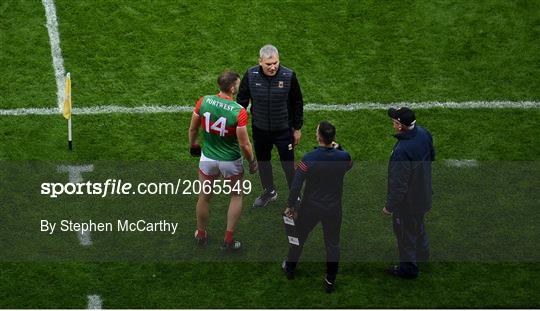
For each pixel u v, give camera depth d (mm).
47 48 51688
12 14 53531
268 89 39969
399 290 38906
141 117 47938
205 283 39094
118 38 52594
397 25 54219
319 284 39125
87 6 54375
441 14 54969
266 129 40969
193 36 52969
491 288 39062
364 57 52156
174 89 49719
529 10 55344
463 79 51094
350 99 49500
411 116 36125
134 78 50250
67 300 38000
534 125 48219
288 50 52375
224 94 37562
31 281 38781
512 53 52750
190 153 42688
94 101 48688
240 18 54156
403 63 51938
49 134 46562
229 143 38125
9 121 47094
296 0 55500
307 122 47938
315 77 50781
